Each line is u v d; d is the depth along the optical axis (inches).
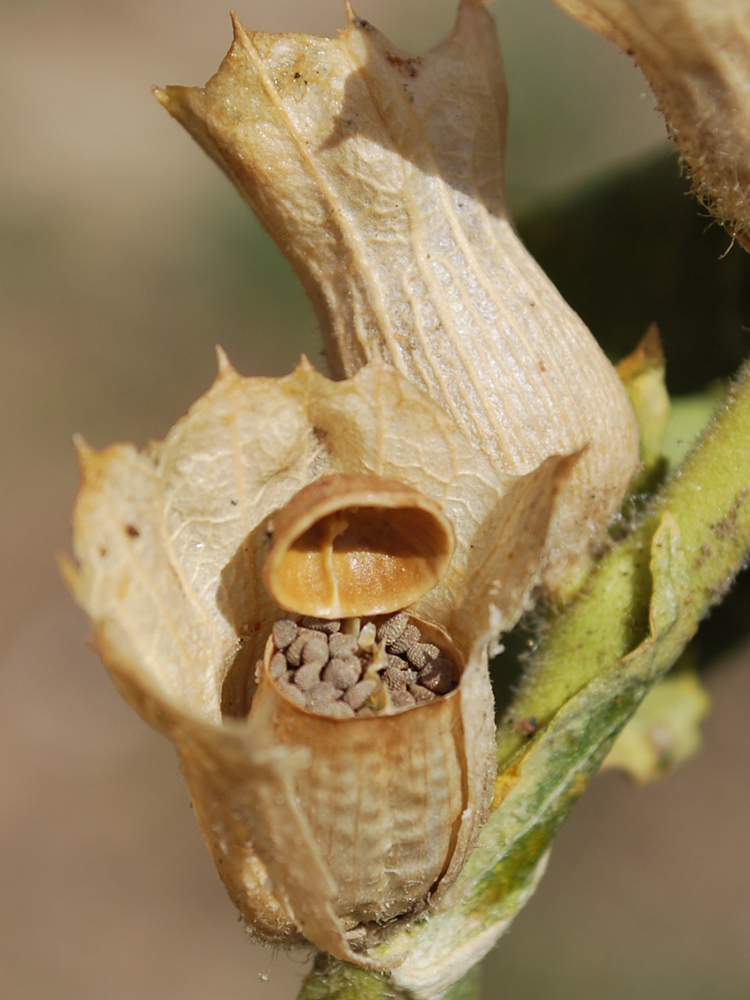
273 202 4.3
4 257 12.8
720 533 4.2
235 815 3.8
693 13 4.0
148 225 12.8
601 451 4.3
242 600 4.1
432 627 4.1
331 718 3.8
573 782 4.2
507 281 4.3
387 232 4.2
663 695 4.9
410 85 4.2
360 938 4.0
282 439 4.0
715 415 4.3
